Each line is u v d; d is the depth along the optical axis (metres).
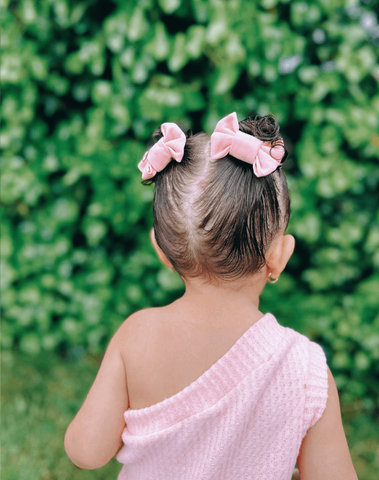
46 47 2.24
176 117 2.12
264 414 0.78
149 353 0.83
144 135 2.21
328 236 2.13
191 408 0.79
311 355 0.83
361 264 2.18
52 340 2.53
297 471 1.03
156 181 0.85
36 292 2.47
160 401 0.82
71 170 2.24
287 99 2.12
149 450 0.81
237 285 0.82
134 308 2.48
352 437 2.03
